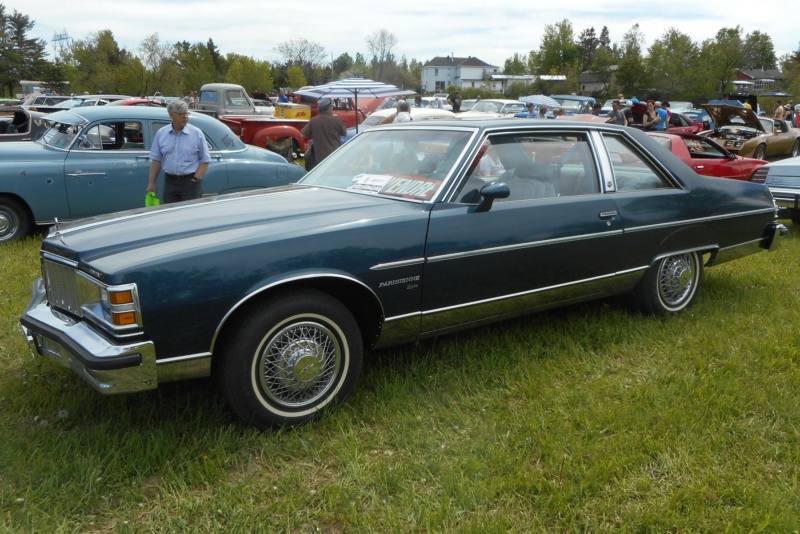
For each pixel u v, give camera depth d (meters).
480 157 3.95
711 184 5.02
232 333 3.13
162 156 6.52
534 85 66.25
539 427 3.34
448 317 3.80
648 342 4.45
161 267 2.95
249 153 8.40
